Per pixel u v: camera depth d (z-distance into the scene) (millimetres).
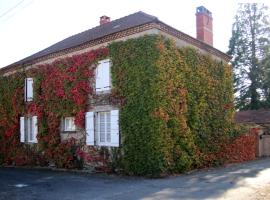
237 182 12898
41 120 20125
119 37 16484
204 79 18016
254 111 36250
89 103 17484
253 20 40625
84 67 17703
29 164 21047
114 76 16109
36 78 20641
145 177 14352
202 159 17250
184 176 14539
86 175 15547
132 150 15156
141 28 15594
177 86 15844
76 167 17969
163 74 14969
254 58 40156
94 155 16969
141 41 15320
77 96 17906
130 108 15398
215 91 18922
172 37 16453
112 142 16047
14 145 22297
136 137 15070
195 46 18047
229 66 20359
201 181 13117
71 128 18875
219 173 15508
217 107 19000
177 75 15930
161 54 14984
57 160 19047
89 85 17484
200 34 21969
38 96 20438
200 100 17516
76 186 12461
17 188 12289
